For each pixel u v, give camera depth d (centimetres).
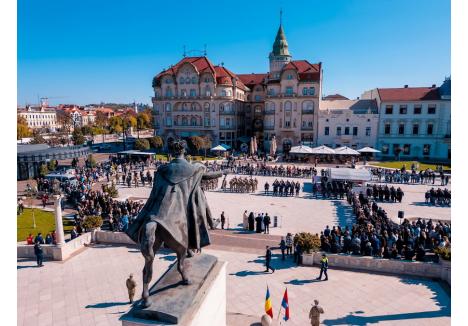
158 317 756
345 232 2028
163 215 814
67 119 15988
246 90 8825
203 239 943
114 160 6000
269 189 4119
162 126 8144
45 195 3381
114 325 1355
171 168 887
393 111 6875
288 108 7462
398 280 1739
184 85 7938
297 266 1909
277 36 8900
